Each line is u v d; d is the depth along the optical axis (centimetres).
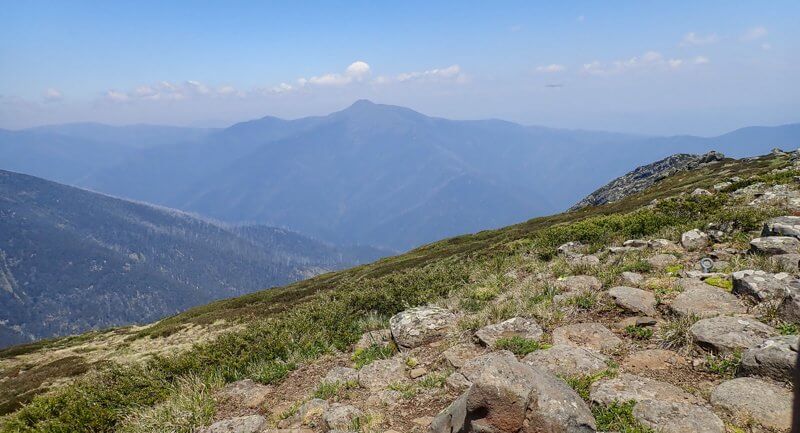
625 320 710
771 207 1205
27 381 3198
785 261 775
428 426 538
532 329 731
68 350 4191
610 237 1336
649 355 583
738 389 453
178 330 4066
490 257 1614
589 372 557
